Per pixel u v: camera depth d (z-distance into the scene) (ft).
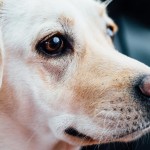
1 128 1.25
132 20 1.98
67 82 1.18
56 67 1.17
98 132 1.17
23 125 1.24
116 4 1.95
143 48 1.90
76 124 1.18
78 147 1.40
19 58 1.17
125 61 1.20
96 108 1.16
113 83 1.16
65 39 1.18
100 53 1.21
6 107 1.22
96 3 1.37
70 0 1.29
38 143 1.28
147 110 1.14
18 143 1.27
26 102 1.19
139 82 1.14
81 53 1.20
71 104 1.17
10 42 1.18
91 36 1.25
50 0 1.20
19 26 1.18
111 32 1.46
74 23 1.19
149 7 1.97
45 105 1.18
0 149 1.27
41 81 1.17
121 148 1.70
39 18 1.17
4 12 1.21
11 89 1.19
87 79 1.18
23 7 1.20
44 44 1.16
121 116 1.14
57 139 1.28
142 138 1.67
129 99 1.14
